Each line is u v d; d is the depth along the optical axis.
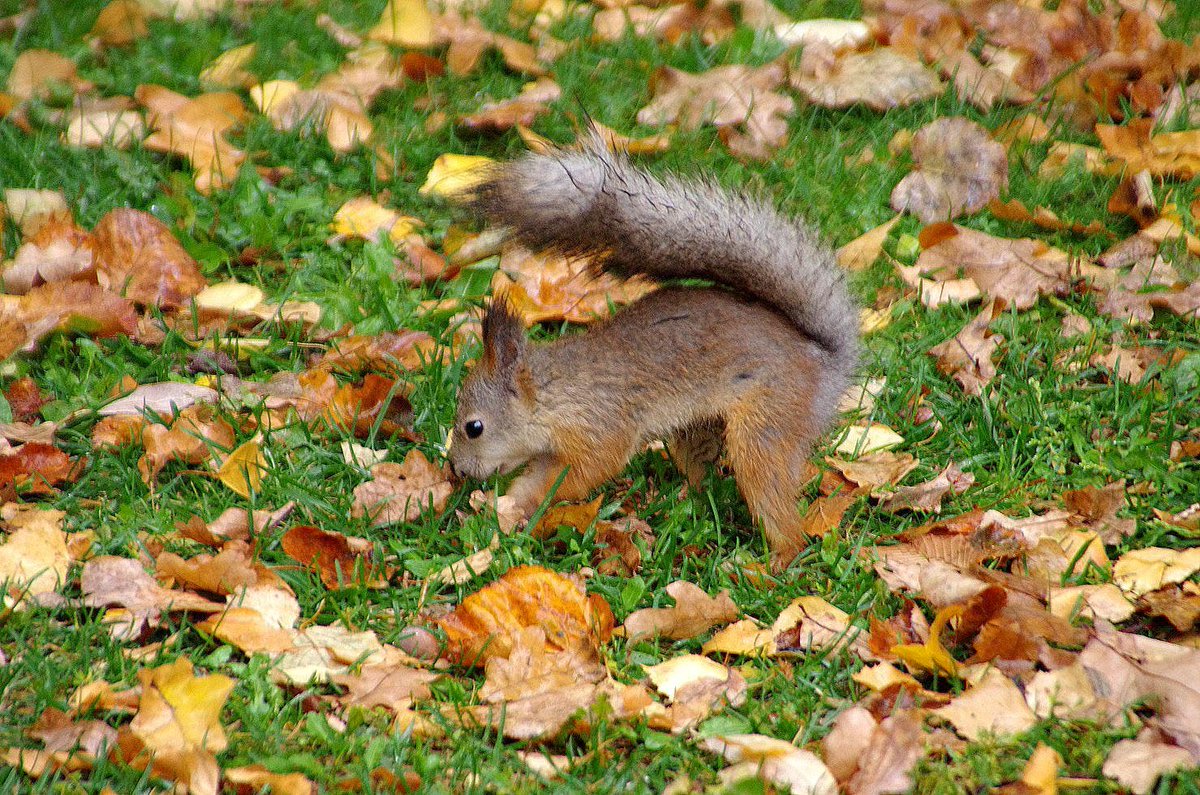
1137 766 5.67
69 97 11.27
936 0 12.91
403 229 10.15
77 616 6.54
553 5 13.06
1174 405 8.51
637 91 11.88
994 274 9.76
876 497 7.92
